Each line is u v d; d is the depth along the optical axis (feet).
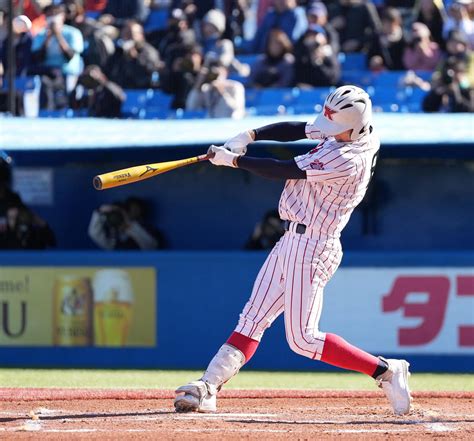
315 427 62.23
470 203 132.57
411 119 133.90
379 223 134.21
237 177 137.90
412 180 133.28
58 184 140.26
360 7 177.17
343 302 115.55
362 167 62.18
